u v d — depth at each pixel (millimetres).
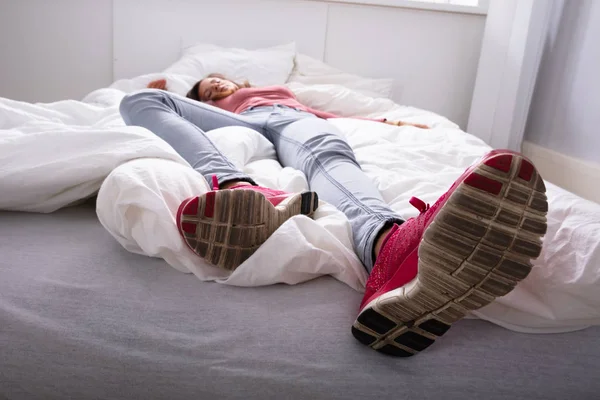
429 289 631
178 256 795
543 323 749
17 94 2902
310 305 747
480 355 714
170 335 687
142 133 987
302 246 757
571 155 2482
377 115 2408
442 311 650
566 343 747
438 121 2207
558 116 2623
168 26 2873
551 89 2713
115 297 718
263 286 777
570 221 842
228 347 685
